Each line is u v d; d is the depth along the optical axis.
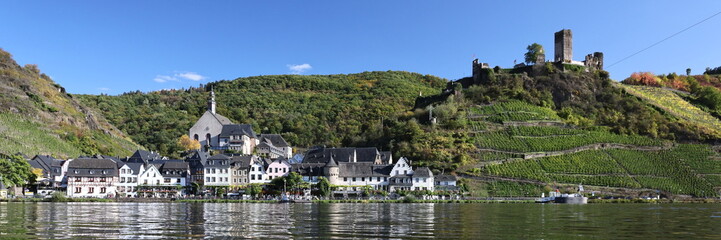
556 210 98.75
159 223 67.44
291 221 71.00
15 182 138.50
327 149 184.62
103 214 83.62
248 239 51.16
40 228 60.69
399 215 82.88
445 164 168.75
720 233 57.50
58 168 158.25
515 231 58.16
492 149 179.50
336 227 62.34
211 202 136.25
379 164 169.38
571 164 168.75
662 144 187.50
